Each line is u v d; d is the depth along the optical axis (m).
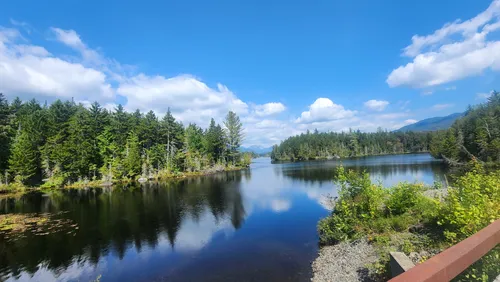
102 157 53.69
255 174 59.31
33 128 48.22
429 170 43.44
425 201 11.20
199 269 12.08
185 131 80.00
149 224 19.97
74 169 47.41
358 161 80.19
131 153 54.59
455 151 49.72
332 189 31.59
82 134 50.84
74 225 20.19
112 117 61.12
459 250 2.18
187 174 64.81
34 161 45.31
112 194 36.09
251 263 12.33
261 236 16.05
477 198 6.80
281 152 138.62
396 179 33.84
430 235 8.90
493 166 39.69
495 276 3.20
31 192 41.19
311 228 16.97
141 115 70.50
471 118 54.62
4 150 44.25
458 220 6.88
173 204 27.16
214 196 31.19
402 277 1.76
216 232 17.44
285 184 39.03
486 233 2.55
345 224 13.15
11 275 12.35
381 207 13.48
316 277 10.41
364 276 8.96
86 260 13.74
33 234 18.11
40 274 12.38
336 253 11.84
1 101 47.28
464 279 3.38
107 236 17.42
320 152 121.12
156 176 57.44
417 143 125.69
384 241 9.96
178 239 16.45
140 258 13.77
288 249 13.71
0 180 42.06
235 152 88.56
